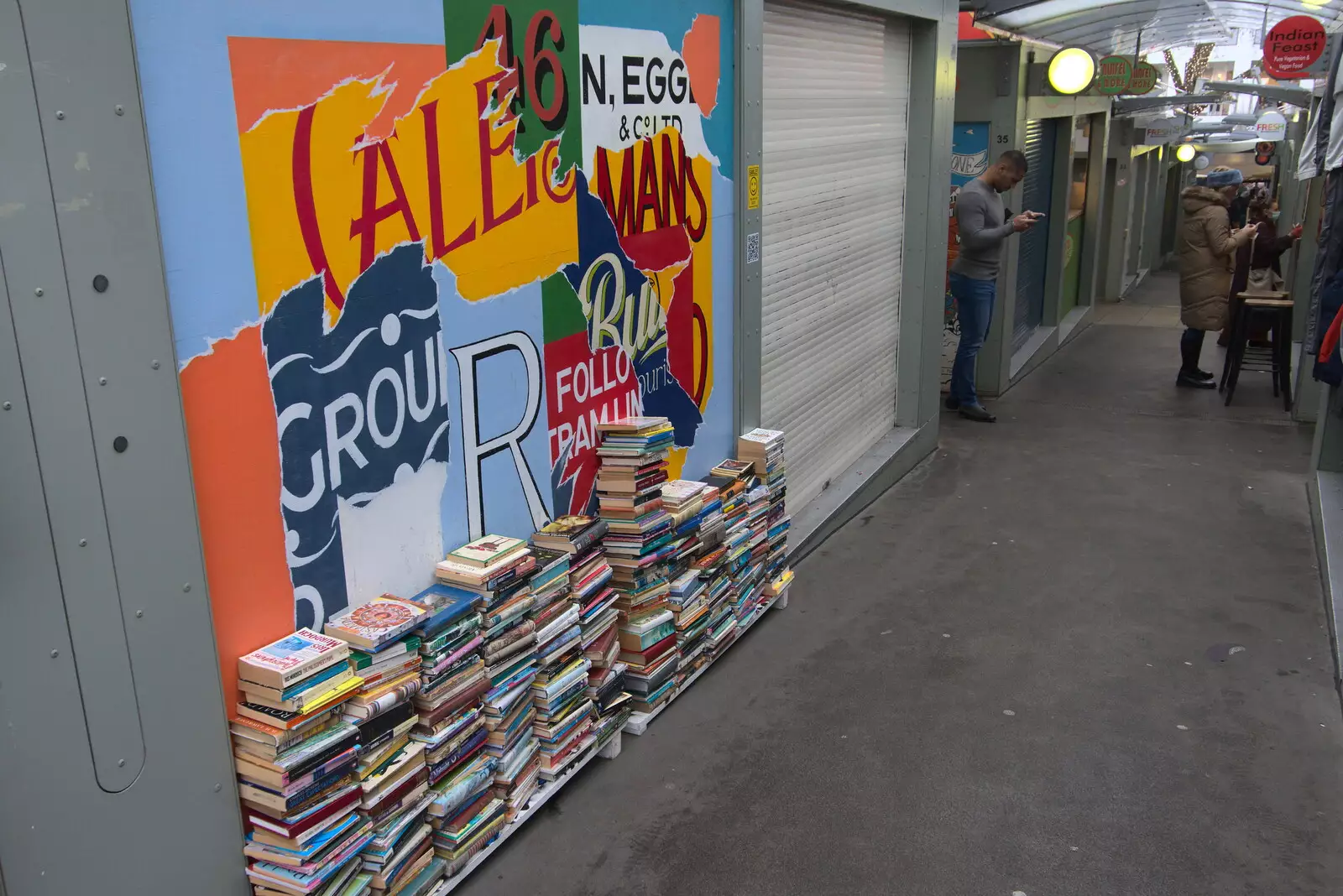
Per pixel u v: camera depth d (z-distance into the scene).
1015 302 10.21
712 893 3.10
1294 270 12.03
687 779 3.69
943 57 6.98
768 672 4.48
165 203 2.27
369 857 2.72
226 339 2.44
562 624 3.41
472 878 3.15
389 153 2.82
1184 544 5.97
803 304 5.80
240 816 2.57
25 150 1.98
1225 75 37.22
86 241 2.09
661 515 3.95
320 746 2.52
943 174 7.28
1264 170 28.45
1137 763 3.79
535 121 3.36
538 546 3.54
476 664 3.04
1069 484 7.10
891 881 3.15
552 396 3.61
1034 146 10.56
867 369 6.93
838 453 6.60
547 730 3.39
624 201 3.89
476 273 3.19
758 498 4.71
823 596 5.28
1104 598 5.24
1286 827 3.41
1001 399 9.72
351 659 2.68
